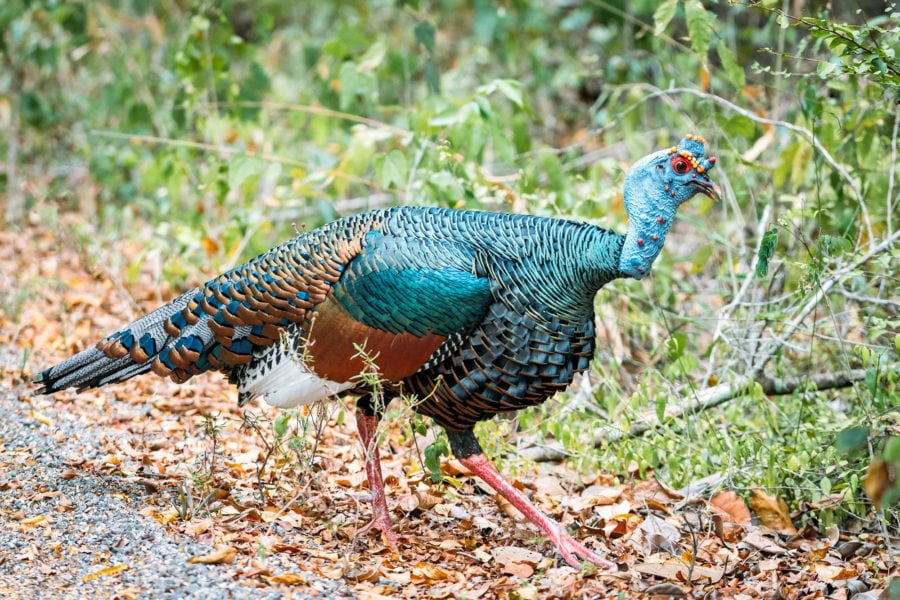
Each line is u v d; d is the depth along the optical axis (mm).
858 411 8773
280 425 7754
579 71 15148
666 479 8859
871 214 10117
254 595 6363
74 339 10945
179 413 9695
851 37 7887
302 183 11844
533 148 14992
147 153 14367
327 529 7453
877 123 10164
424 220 7332
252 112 12961
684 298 12188
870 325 9273
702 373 10383
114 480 7988
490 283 7148
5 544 6832
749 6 8484
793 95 11023
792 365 10227
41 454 8406
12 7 14305
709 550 7688
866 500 8297
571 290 7129
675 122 12312
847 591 7141
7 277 12234
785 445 8656
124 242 13500
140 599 6230
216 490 7812
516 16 16016
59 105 15641
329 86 12766
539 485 8742
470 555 7430
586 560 7309
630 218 7148
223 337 7484
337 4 17125
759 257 7996
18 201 13984
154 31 16297
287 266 7355
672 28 12805
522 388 7293
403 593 6738
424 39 13078
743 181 11336
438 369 7340
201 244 12195
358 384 7422
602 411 9555
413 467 8773
